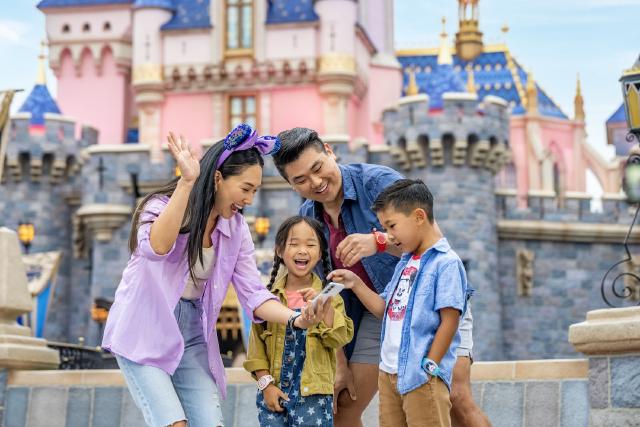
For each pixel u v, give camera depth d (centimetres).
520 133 5375
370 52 4734
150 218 525
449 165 3653
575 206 3788
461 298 541
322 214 643
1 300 977
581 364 757
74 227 3956
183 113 4250
